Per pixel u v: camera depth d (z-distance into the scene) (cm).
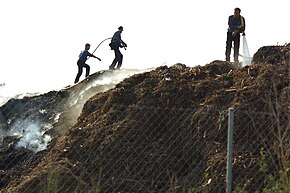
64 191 1502
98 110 2195
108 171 1806
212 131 1822
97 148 1905
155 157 1809
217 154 1748
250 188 1576
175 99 2048
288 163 1194
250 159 1652
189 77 2181
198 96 2042
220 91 1991
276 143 1338
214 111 1880
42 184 1353
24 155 2409
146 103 2062
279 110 1512
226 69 2242
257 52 2255
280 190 1155
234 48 2570
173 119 1925
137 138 1902
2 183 2134
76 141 1994
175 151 1833
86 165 1844
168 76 2189
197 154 1806
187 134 1869
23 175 2119
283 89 1845
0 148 2520
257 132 1689
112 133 1945
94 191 1355
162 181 1734
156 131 1916
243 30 2575
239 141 1748
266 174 1563
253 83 1962
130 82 2248
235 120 1797
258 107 1842
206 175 1655
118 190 1716
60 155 1948
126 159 1836
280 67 2006
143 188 1711
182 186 1683
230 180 1238
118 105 2103
